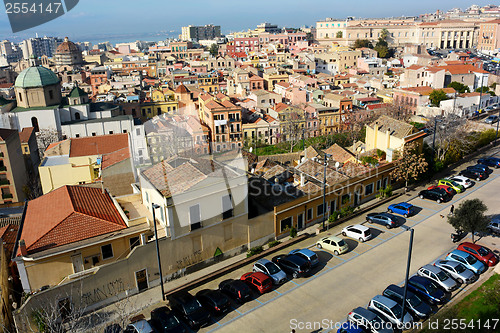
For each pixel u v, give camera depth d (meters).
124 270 37.88
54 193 45.69
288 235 49.25
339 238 44.97
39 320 33.03
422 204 56.53
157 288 39.69
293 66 181.00
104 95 140.88
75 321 32.34
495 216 50.62
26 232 39.19
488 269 40.00
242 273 41.78
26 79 104.44
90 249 38.06
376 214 51.59
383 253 44.06
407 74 138.50
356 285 38.44
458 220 43.72
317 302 36.28
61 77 181.25
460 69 138.00
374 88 147.12
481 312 32.69
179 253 40.84
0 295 34.22
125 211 43.62
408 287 36.44
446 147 71.25
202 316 33.53
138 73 178.62
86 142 72.12
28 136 90.81
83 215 39.81
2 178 75.38
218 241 43.25
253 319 34.44
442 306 34.47
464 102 113.75
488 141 81.69
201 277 40.56
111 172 47.12
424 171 61.09
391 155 62.28
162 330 32.25
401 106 115.19
